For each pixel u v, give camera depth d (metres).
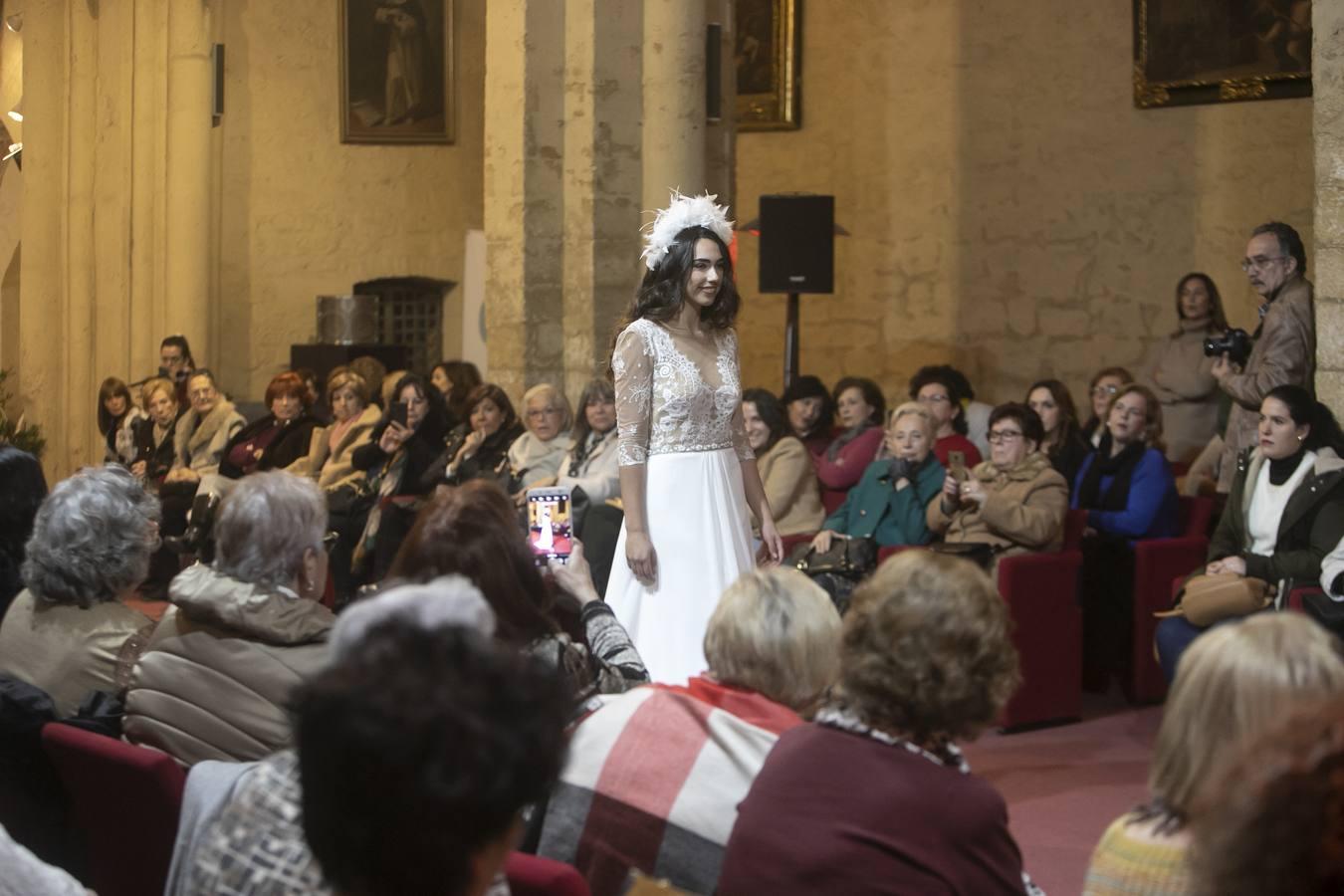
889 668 2.14
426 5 12.41
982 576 2.19
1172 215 10.68
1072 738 5.83
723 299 4.14
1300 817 1.13
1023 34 11.15
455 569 2.77
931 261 11.55
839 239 11.83
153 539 3.32
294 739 1.33
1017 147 11.21
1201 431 8.82
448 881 1.27
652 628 4.07
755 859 2.14
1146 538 6.43
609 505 6.34
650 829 2.49
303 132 12.20
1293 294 5.89
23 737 2.96
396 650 1.32
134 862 2.72
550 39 7.73
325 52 12.23
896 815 2.08
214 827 2.15
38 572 3.20
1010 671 2.17
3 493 3.76
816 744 2.18
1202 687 1.75
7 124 13.39
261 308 12.14
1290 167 10.20
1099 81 10.91
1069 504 6.30
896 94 11.59
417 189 12.53
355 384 8.82
